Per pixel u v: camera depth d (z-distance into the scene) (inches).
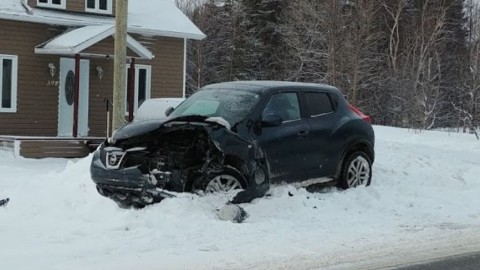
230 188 359.6
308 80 1711.4
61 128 834.2
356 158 425.1
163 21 928.3
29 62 800.3
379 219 372.2
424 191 451.8
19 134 796.0
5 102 786.8
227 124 358.9
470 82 1349.7
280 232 328.8
